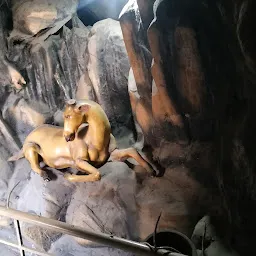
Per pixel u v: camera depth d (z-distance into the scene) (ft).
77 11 6.67
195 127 5.13
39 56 6.11
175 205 5.01
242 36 3.28
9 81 6.17
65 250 5.68
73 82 6.35
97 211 5.41
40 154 5.76
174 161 5.41
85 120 5.28
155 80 4.98
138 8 4.91
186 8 4.34
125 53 5.82
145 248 2.94
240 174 4.07
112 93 6.11
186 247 4.02
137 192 5.32
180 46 4.53
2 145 6.40
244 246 4.18
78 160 5.43
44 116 6.39
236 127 4.15
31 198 5.90
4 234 6.25
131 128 6.36
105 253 5.43
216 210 4.80
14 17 5.87
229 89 4.35
